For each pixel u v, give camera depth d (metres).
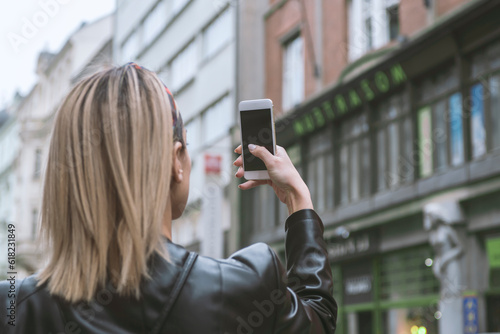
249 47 18.31
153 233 0.96
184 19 22.48
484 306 10.67
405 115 12.80
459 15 11.16
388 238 13.09
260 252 1.02
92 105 1.01
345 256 14.12
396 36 13.15
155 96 1.03
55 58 29.84
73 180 0.98
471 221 11.16
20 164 29.80
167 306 0.93
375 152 13.63
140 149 0.98
